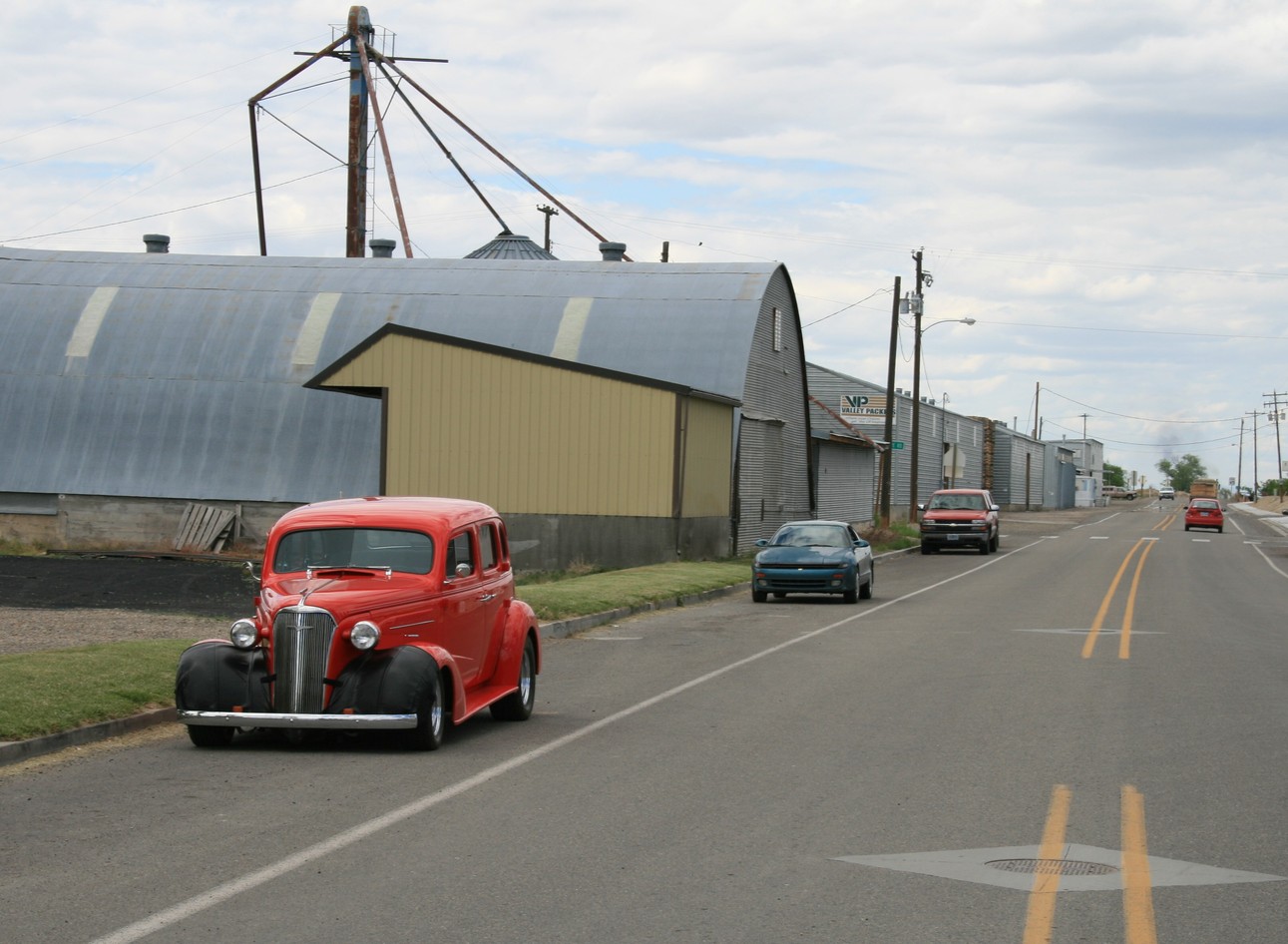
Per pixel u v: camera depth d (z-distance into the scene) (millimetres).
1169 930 5969
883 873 6891
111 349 40281
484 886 6582
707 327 38625
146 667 12977
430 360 31688
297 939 5734
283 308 41281
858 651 17672
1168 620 22484
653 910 6199
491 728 11672
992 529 47250
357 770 9656
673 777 9398
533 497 31250
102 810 8281
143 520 37656
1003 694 13680
